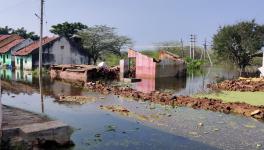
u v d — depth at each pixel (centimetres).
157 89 3178
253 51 5144
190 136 1457
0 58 6662
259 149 1300
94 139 1383
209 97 2628
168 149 1279
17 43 6244
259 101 2436
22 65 5838
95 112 1970
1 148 1107
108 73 4309
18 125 1262
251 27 5197
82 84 3584
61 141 1245
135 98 2533
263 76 4122
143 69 4588
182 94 2825
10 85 3375
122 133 1487
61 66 4541
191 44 8044
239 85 3275
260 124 1709
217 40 5431
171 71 4703
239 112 2000
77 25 7888
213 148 1303
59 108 2098
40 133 1190
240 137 1459
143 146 1308
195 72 5862
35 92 2878
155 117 1836
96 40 6894
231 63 5525
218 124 1692
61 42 5728
